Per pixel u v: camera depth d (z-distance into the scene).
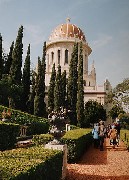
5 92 41.22
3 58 51.34
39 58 53.03
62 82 58.41
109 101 60.19
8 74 46.88
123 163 13.83
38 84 51.19
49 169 6.71
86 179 9.91
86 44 78.31
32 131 27.80
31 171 5.14
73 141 13.29
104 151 19.30
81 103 51.97
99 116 60.78
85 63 77.88
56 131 10.62
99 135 20.38
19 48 47.78
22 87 45.50
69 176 10.22
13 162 5.70
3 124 15.12
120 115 54.66
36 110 49.69
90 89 71.50
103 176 10.56
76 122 52.34
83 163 13.42
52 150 8.20
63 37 76.88
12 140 16.30
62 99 55.34
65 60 76.19
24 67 51.38
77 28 80.88
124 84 55.75
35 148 8.49
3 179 4.14
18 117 30.42
